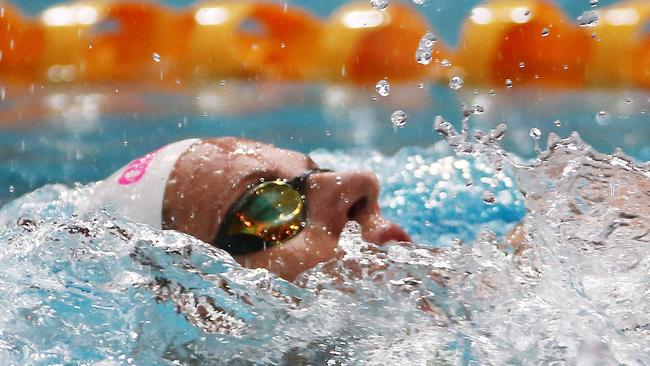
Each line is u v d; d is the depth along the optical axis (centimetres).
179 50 1755
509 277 489
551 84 1573
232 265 473
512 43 1680
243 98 1482
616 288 480
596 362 413
